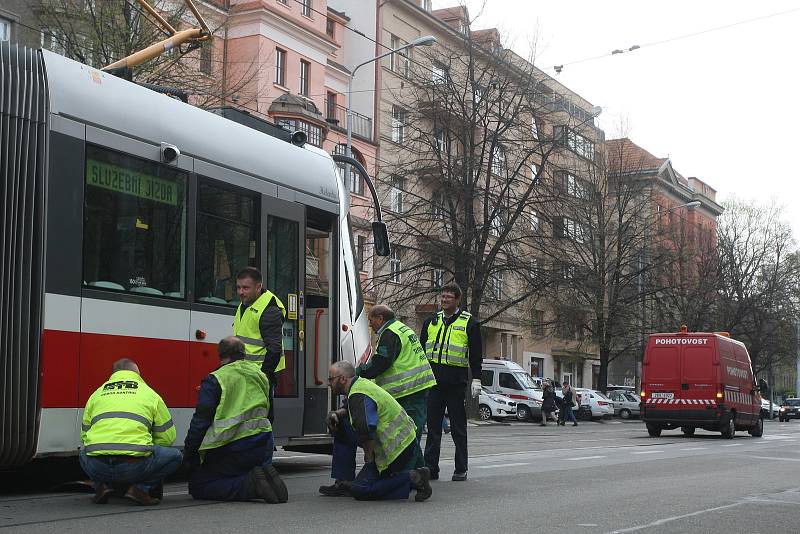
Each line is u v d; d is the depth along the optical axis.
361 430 9.20
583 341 54.44
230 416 8.91
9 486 10.34
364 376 10.27
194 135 10.84
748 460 17.03
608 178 51.44
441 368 11.29
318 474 12.41
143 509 8.48
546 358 65.62
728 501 10.08
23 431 8.66
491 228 36.81
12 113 8.85
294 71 42.53
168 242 10.32
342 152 44.84
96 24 23.44
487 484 11.12
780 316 67.94
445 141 37.22
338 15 48.50
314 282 13.16
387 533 7.31
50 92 9.16
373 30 48.97
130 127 9.95
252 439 9.05
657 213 54.47
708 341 28.34
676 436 29.55
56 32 24.55
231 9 38.66
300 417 12.27
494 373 45.41
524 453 17.50
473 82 36.81
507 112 37.19
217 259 11.02
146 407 8.69
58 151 9.14
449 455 16.27
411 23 51.62
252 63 31.23
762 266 67.75
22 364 8.69
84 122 9.44
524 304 45.62
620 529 7.83
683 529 7.95
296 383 12.23
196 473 9.14
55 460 12.23
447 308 11.45
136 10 23.86
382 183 37.94
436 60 37.69
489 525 7.88
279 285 12.03
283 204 12.20
